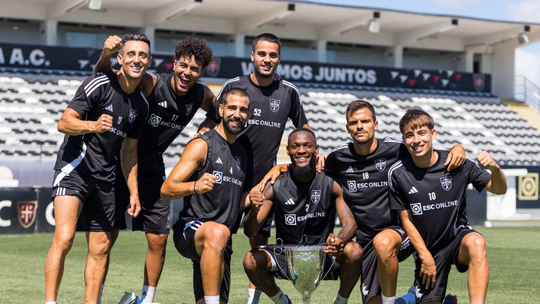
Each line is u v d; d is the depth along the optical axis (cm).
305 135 519
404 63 3080
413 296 546
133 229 595
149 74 566
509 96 3072
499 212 2236
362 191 543
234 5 2469
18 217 1365
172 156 2072
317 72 2634
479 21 2750
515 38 3002
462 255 514
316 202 539
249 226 538
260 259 531
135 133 548
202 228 503
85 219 545
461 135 2609
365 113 521
